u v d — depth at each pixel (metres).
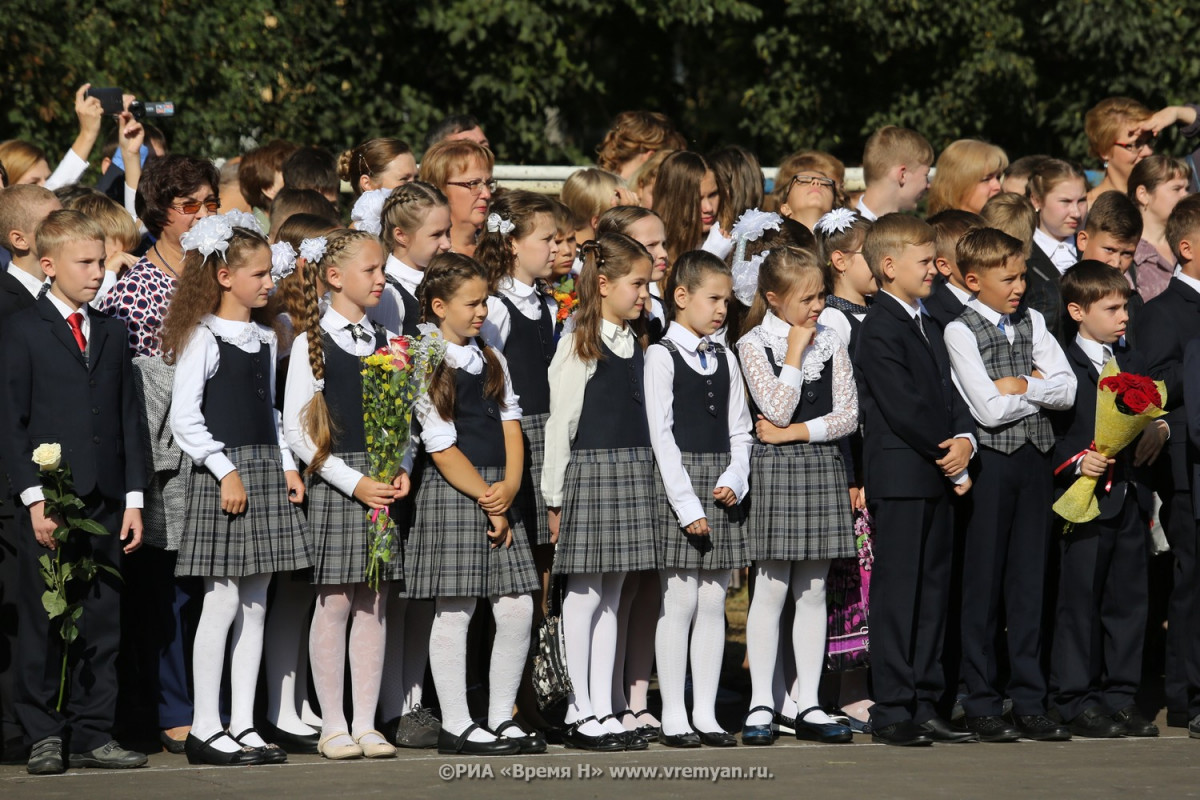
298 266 15.91
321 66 37.94
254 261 15.22
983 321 16.72
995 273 16.58
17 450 14.71
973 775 14.24
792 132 42.81
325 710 15.34
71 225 14.87
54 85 30.92
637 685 16.91
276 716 15.93
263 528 14.99
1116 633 17.06
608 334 16.11
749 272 17.12
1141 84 39.28
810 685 16.58
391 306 16.50
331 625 15.33
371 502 15.07
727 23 45.69
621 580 16.19
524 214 16.70
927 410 16.16
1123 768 14.62
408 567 15.37
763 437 16.38
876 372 16.34
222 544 14.86
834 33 42.16
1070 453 17.20
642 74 47.56
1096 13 37.94
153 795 13.18
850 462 17.23
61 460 14.75
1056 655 17.19
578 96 46.06
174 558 15.77
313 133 36.34
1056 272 18.70
